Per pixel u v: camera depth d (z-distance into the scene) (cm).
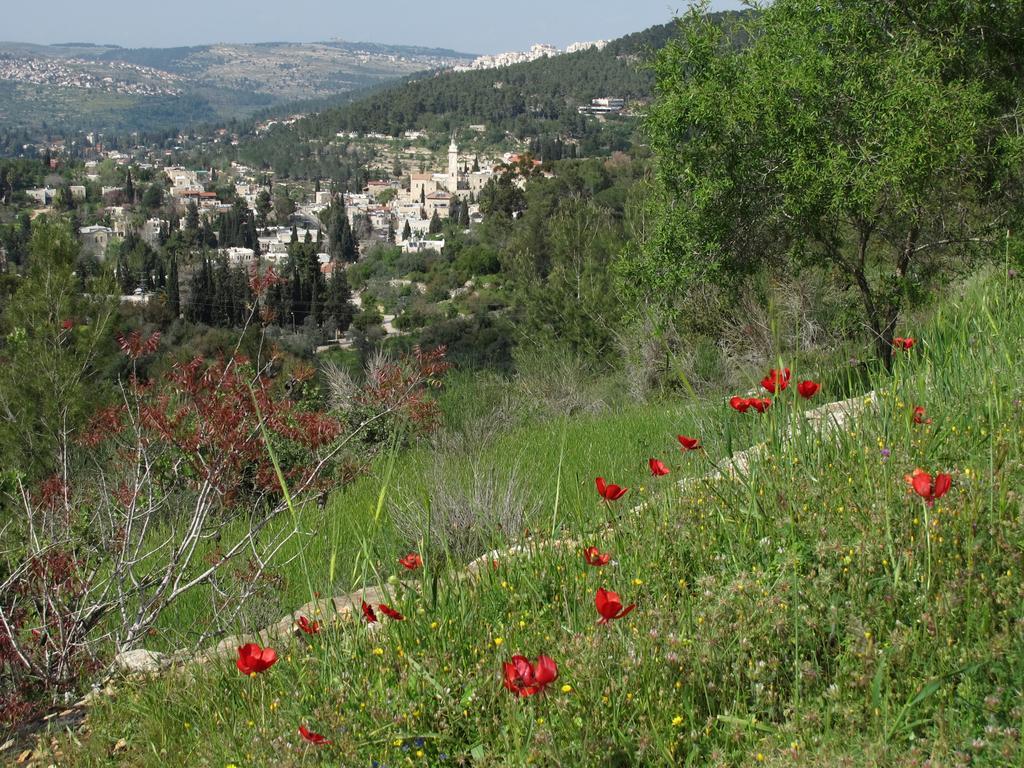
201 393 535
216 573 550
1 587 481
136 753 335
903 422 360
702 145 950
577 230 1741
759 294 1143
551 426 1127
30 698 455
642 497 394
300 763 257
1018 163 901
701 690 250
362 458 759
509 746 236
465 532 511
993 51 979
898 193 848
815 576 277
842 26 906
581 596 315
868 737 215
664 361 1235
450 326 3841
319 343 4847
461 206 14462
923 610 251
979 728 208
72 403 995
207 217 13388
